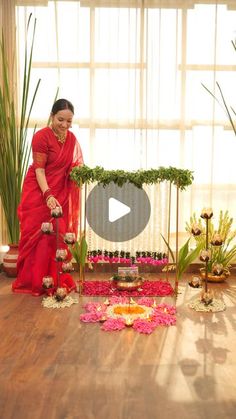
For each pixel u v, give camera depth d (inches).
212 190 178.1
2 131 160.2
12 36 168.9
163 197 159.3
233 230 178.4
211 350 103.4
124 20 170.6
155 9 169.5
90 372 92.6
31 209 142.9
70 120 140.6
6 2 167.5
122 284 145.6
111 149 175.0
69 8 169.5
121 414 77.6
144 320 119.6
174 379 89.7
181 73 173.9
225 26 171.5
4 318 124.0
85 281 159.6
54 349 103.7
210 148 175.6
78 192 149.0
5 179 162.2
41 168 141.6
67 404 80.7
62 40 170.7
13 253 167.0
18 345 105.9
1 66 168.7
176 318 124.6
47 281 136.3
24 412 78.2
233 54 172.1
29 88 171.5
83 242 140.3
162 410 78.8
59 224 143.8
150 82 171.9
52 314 127.2
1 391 85.1
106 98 173.3
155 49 171.0
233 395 83.8
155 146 174.6
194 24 170.7
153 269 176.7
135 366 95.2
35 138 141.3
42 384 87.7
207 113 174.2
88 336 111.4
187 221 177.8
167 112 174.1
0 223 177.2
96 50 171.3
